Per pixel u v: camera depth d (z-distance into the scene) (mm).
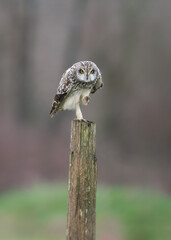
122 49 29250
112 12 29672
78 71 5980
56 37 31703
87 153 4758
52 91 30344
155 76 28938
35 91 30688
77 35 29438
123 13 29453
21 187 18078
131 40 29344
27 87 30453
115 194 12172
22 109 29859
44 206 11734
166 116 27125
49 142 23000
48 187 14570
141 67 29078
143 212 10859
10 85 30062
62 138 24406
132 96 28641
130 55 29250
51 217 10992
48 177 19719
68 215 4797
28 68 30750
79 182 4738
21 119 28656
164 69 28906
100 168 23469
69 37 29422
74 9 29797
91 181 4770
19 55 30469
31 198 12531
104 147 26844
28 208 11719
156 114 27281
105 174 22688
